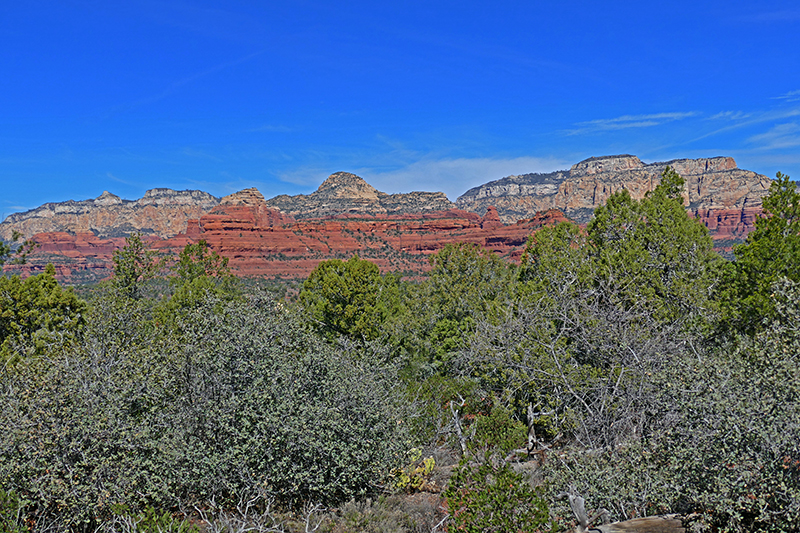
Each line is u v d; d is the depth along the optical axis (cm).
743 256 1831
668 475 747
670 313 1708
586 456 914
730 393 723
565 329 1587
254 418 964
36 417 861
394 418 1141
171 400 1052
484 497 695
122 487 882
